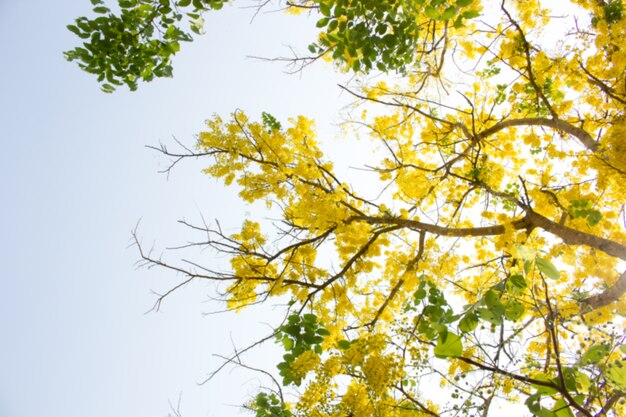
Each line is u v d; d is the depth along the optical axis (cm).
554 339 272
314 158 447
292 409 386
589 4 473
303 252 447
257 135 429
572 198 436
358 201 468
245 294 443
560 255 438
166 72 450
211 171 434
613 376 266
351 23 375
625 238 435
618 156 396
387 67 419
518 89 497
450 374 362
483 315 285
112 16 410
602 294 379
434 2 354
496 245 425
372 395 355
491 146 559
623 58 427
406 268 476
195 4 396
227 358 347
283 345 396
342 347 376
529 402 272
